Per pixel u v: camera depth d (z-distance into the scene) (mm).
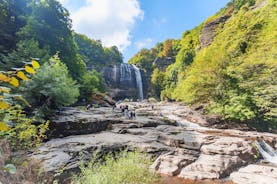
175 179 8352
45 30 27609
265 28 28812
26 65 1369
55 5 30844
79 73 33562
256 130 19047
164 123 18328
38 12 28281
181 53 66812
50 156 8102
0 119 2035
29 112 11180
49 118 12422
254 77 20141
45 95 12062
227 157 10094
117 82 62344
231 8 60281
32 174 4891
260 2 44125
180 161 9555
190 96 24828
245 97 19438
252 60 20969
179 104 39812
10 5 25828
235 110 19328
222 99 22062
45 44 26469
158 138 12891
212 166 9094
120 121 16109
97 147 10008
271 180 7863
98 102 33000
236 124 20078
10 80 1299
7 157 4344
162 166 9289
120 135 12969
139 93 66000
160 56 88562
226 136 14344
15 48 20859
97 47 92125
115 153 10125
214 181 8273
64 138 11828
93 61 78688
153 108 31906
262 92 18406
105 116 17734
